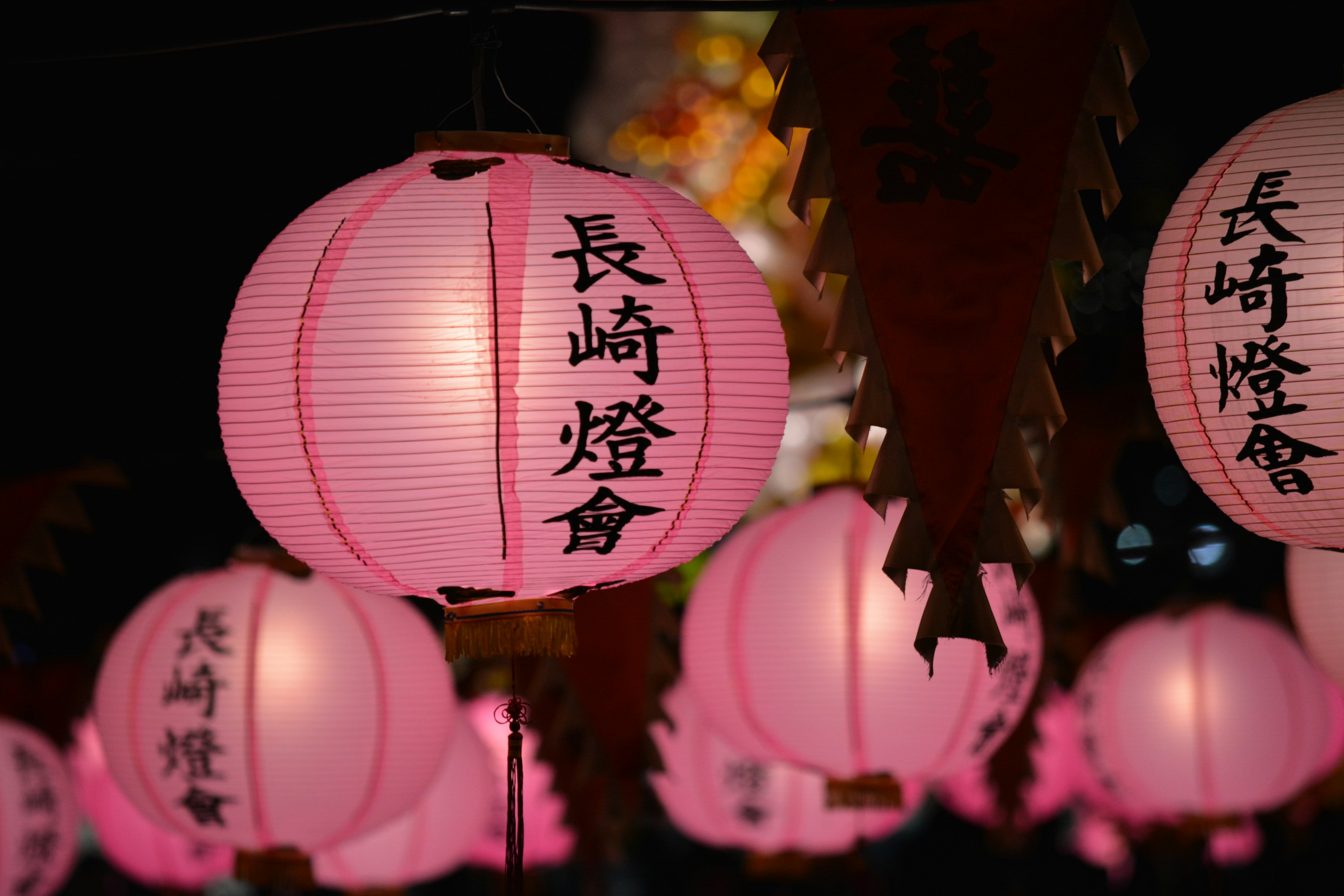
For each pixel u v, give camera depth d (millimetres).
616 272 3666
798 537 6062
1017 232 3947
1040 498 3900
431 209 3703
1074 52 3998
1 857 7953
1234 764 8008
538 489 3633
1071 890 13266
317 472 3627
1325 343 3805
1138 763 8195
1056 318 3947
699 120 9523
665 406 3664
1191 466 4137
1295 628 6105
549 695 8547
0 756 8062
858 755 5922
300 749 5898
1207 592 9438
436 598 4023
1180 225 4062
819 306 9141
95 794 9039
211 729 5891
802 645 5887
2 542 7180
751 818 7781
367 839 7910
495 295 3600
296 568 6141
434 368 3568
